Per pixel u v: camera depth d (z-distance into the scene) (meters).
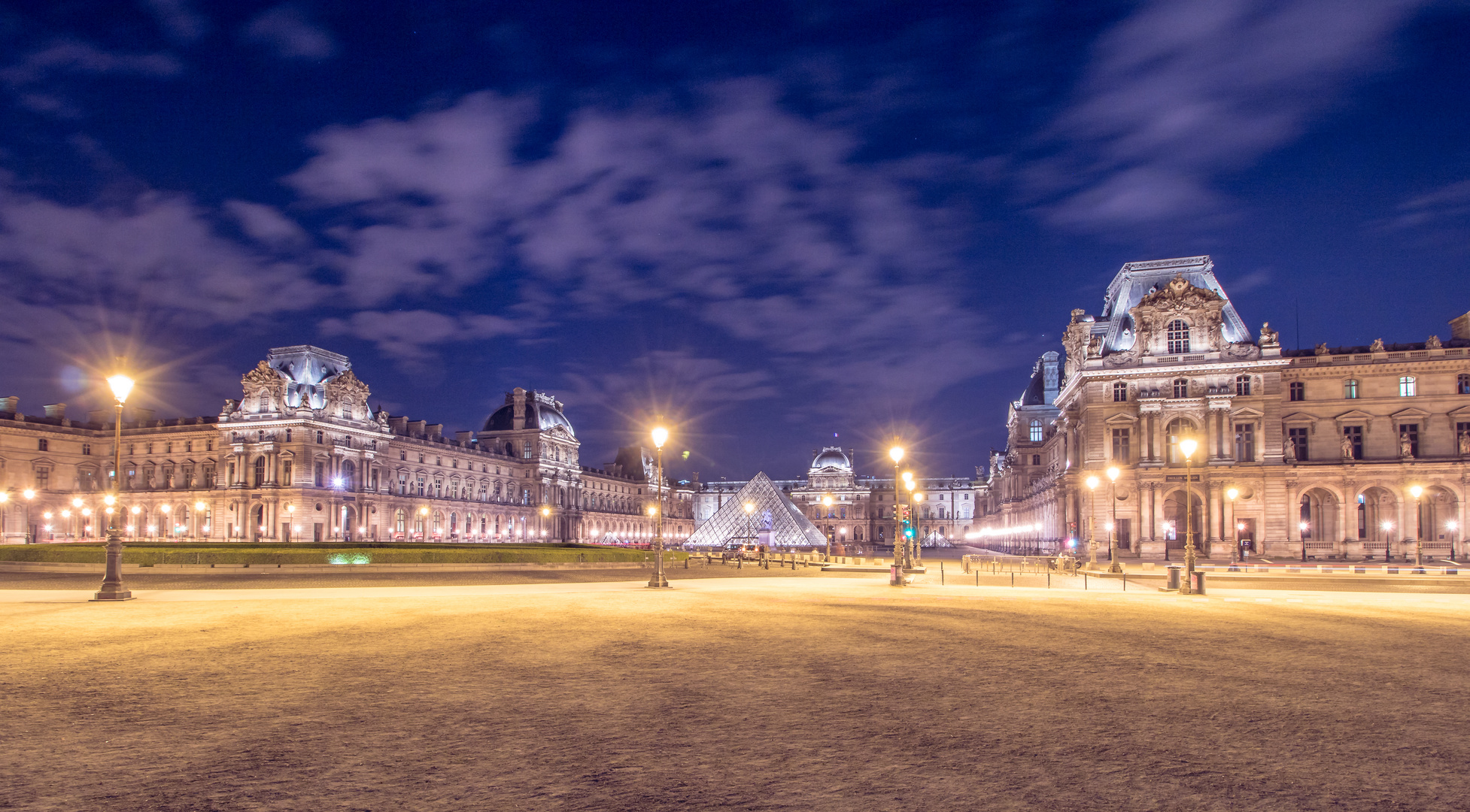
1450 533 85.62
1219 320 87.81
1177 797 9.92
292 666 17.39
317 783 10.14
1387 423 88.06
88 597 32.75
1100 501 88.12
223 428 138.00
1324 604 34.28
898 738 12.36
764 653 19.55
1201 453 86.38
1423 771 11.05
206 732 12.36
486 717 13.38
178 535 139.00
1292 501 86.31
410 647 19.89
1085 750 11.81
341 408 140.25
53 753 11.27
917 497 77.81
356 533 140.38
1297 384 90.38
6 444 131.38
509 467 186.12
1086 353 99.38
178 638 21.05
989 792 10.03
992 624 26.05
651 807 9.45
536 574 56.69
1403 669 18.72
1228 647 21.61
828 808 9.43
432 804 9.50
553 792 9.93
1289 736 12.74
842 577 56.91
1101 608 31.72
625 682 16.12
